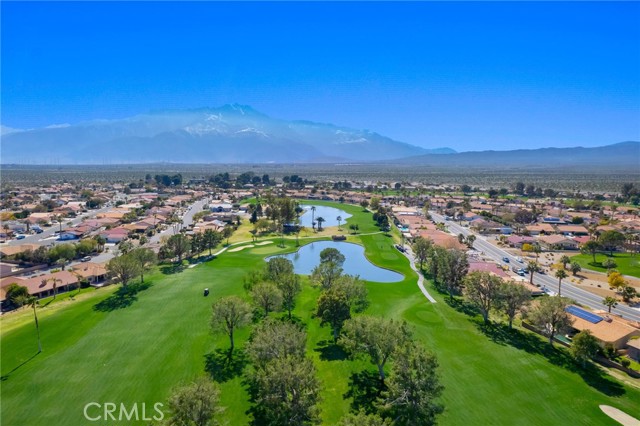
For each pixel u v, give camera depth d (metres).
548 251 157.50
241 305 73.56
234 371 65.12
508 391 60.03
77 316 85.75
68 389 60.12
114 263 102.56
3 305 94.31
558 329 74.94
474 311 92.62
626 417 54.28
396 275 128.12
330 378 63.78
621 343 73.25
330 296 76.00
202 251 149.00
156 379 62.69
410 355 53.47
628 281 115.06
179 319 84.44
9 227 186.00
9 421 53.53
